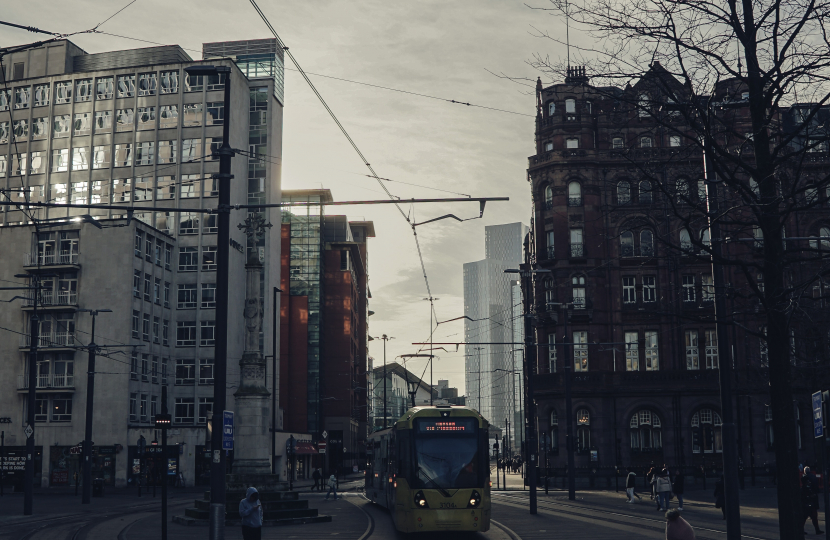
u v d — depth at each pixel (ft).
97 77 254.68
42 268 210.38
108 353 190.49
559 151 201.57
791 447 41.39
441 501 72.18
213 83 252.01
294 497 103.40
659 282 197.67
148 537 78.38
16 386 207.51
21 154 253.03
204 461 224.12
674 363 195.83
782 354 42.16
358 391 414.21
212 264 244.83
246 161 272.10
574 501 138.41
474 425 75.00
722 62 43.68
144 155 250.37
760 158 42.83
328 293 361.92
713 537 74.59
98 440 206.59
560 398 195.21
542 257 202.59
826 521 45.65
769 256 42.24
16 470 204.03
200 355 240.12
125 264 212.23
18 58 262.26
